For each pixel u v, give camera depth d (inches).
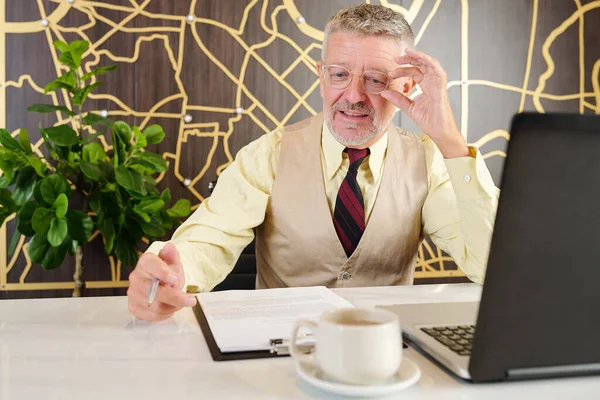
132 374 29.3
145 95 113.7
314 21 118.7
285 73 118.3
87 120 97.0
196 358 31.8
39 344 34.2
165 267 37.9
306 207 60.3
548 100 128.0
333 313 27.8
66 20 110.3
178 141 115.5
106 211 98.9
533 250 24.0
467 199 51.4
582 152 23.2
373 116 55.5
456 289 51.7
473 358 25.6
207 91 116.0
